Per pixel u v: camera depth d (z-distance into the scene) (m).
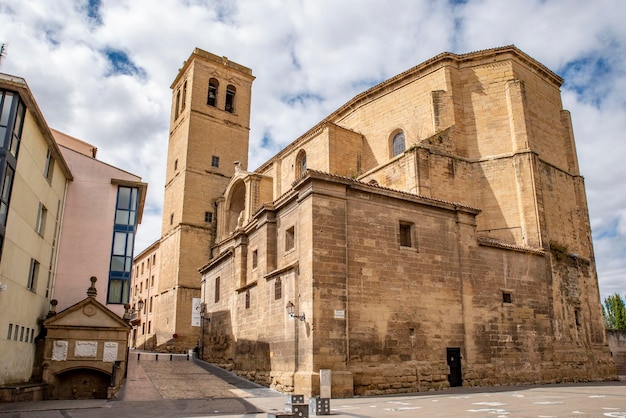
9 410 17.38
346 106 40.84
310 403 14.37
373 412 14.72
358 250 22.31
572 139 37.12
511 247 27.75
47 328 25.66
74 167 31.19
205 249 52.09
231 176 56.66
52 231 28.22
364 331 21.39
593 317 32.88
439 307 24.02
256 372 25.19
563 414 13.34
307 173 21.95
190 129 55.28
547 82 37.53
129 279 30.61
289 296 22.47
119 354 26.55
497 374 24.97
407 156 31.05
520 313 27.05
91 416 15.48
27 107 23.00
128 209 31.86
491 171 32.91
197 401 19.58
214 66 59.47
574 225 34.97
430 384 22.50
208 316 36.50
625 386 24.78
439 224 25.34
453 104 34.03
